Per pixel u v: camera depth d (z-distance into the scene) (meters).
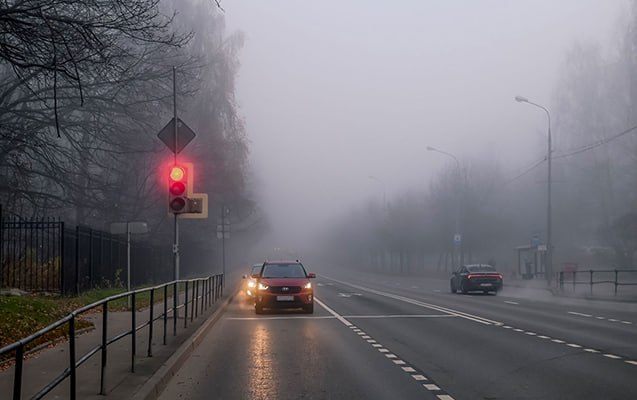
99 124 29.67
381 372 11.73
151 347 12.00
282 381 10.93
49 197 29.55
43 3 11.73
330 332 18.09
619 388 10.13
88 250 24.14
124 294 9.66
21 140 22.66
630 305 28.20
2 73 26.11
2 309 14.01
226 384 10.70
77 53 12.26
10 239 22.80
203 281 22.17
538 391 9.97
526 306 27.55
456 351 14.23
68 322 6.97
